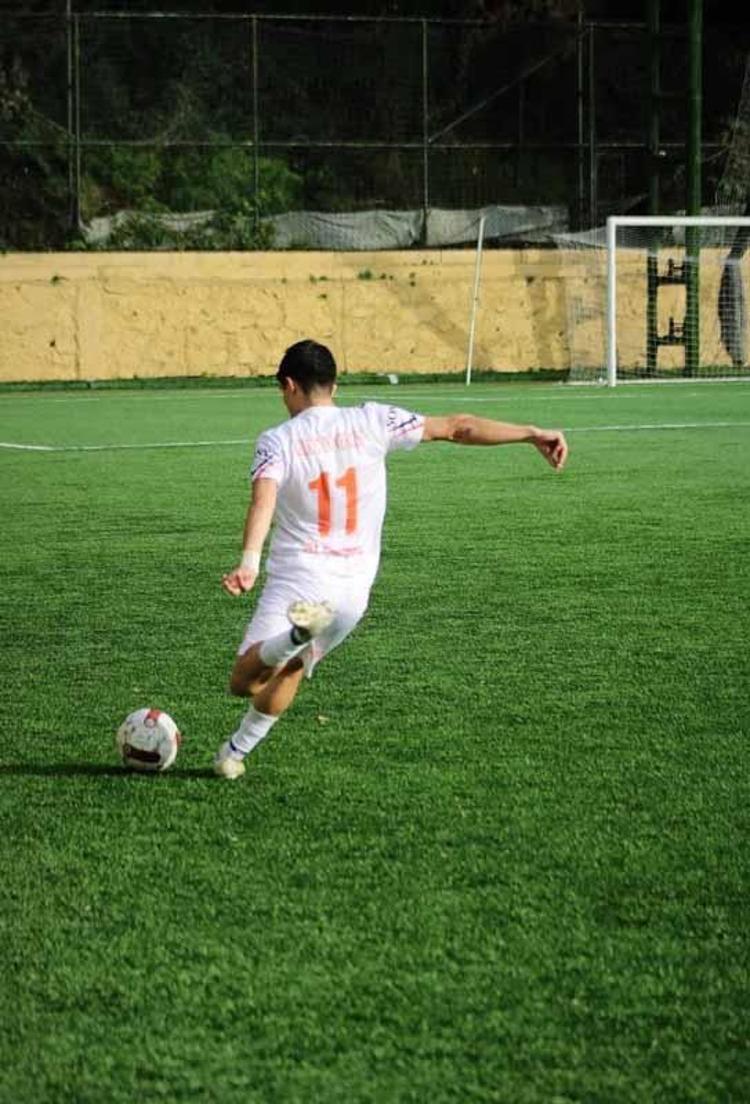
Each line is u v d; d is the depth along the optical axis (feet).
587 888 23.07
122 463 85.15
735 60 199.00
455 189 182.39
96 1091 17.19
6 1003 19.33
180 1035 18.43
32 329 162.61
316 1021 18.76
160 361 166.81
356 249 180.04
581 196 183.52
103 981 19.92
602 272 174.40
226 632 42.45
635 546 56.08
